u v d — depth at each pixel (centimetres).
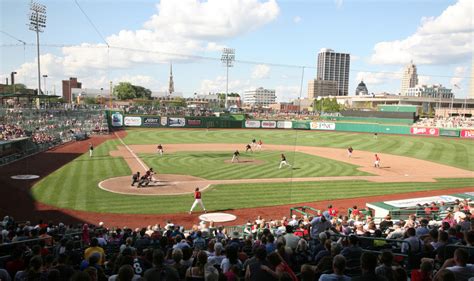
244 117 10575
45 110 7462
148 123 9181
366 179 3841
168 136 7562
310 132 9181
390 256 725
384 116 10450
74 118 7856
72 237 1636
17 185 3231
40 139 5509
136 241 1377
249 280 677
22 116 6856
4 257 1103
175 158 4844
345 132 9300
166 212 2602
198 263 777
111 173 3794
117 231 1808
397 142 7219
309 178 3816
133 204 2758
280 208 2772
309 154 5509
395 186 3553
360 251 995
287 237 1174
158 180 3534
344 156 5397
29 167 4044
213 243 1206
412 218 1841
